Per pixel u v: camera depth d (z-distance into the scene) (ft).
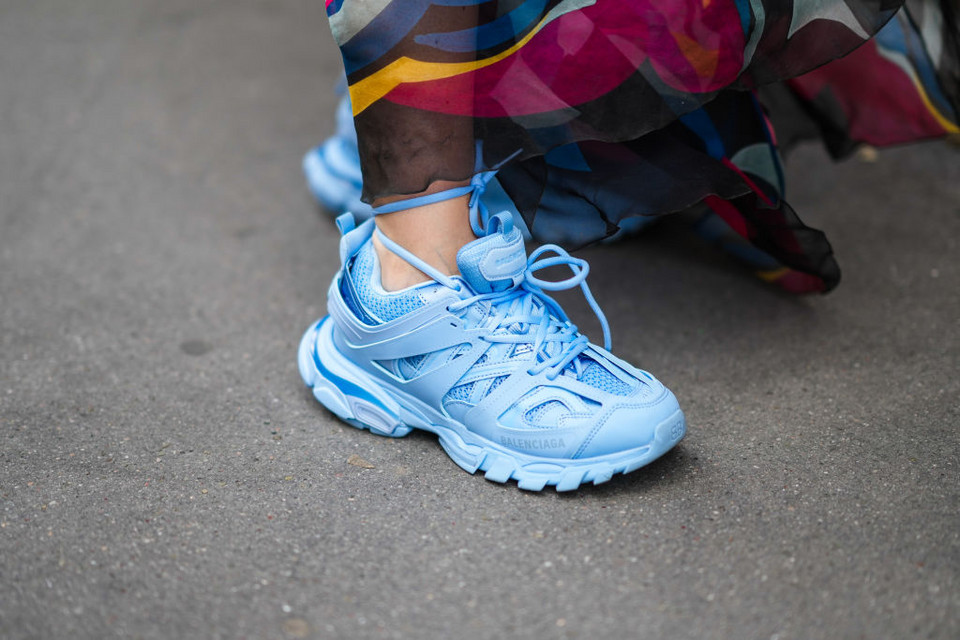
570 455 3.79
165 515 3.76
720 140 4.55
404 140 3.72
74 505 3.82
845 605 3.24
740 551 3.51
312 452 4.21
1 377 4.79
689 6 3.75
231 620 3.21
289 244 6.31
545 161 4.34
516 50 3.73
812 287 5.29
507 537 3.61
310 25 10.52
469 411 3.96
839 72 5.14
